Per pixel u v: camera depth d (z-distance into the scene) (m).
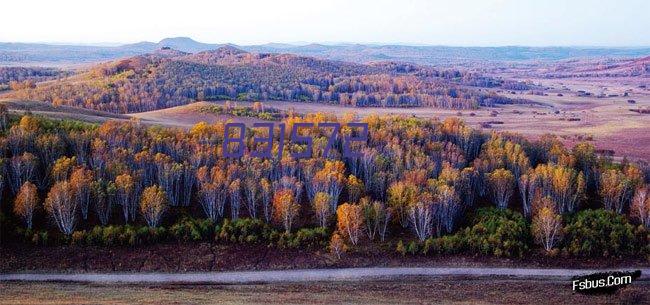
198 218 116.00
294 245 107.88
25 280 93.69
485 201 129.75
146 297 85.38
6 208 109.81
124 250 103.94
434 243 107.75
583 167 143.25
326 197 112.50
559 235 108.38
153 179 125.12
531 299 90.94
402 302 87.88
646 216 114.81
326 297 89.56
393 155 139.12
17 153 124.88
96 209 109.69
